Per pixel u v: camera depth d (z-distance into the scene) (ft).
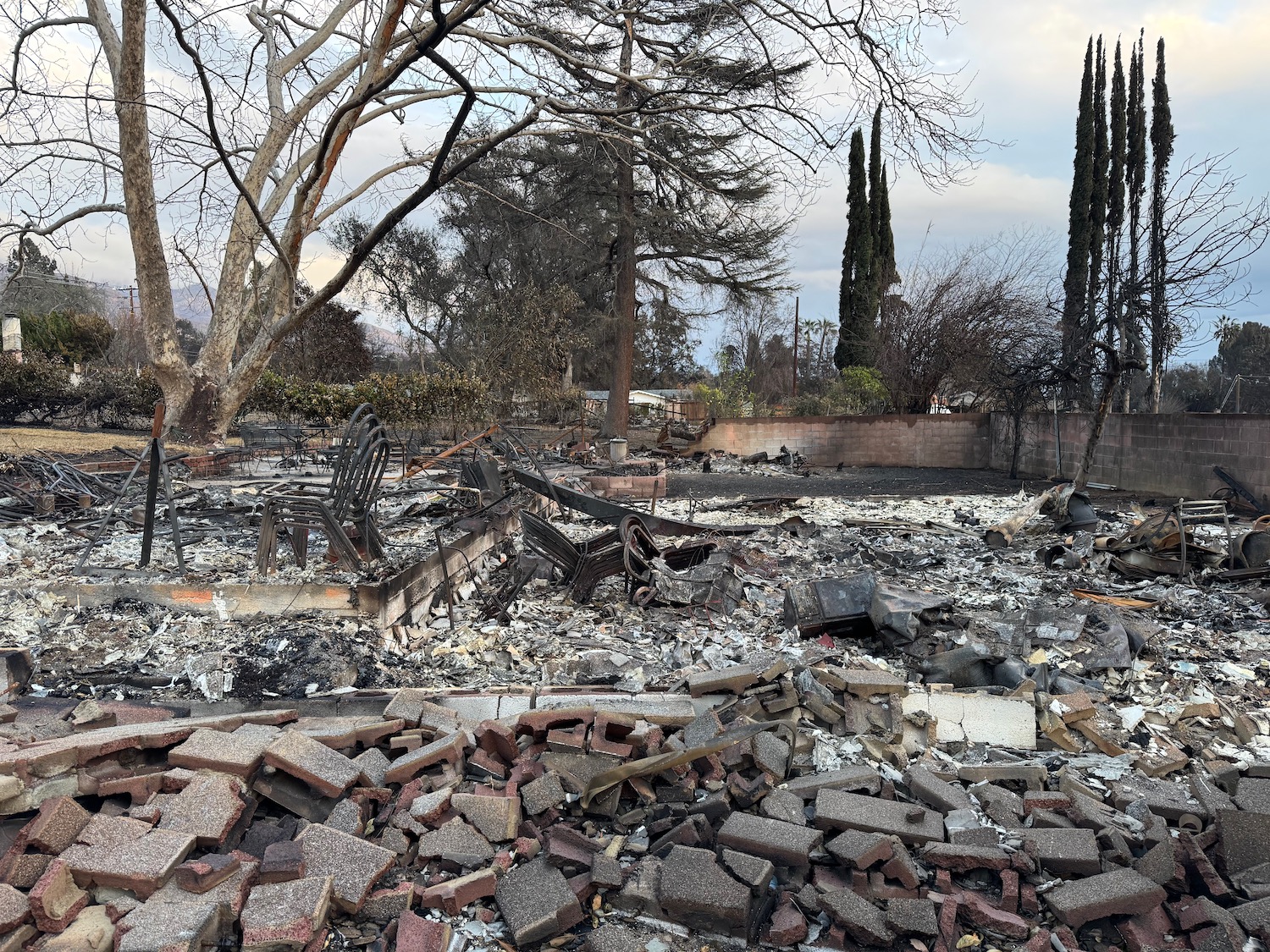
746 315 140.36
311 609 17.99
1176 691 15.35
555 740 11.48
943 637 16.25
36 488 30.60
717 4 39.34
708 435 82.23
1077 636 16.89
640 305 122.93
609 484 48.03
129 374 76.18
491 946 8.98
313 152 48.34
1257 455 43.55
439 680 15.76
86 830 9.20
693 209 79.30
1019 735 13.07
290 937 8.23
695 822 10.38
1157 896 9.23
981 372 76.95
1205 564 24.73
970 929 9.29
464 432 76.02
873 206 106.52
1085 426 59.98
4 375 69.82
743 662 16.11
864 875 9.59
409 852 10.27
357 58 43.80
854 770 11.53
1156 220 48.24
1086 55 83.05
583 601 21.18
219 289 52.60
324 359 101.04
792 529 31.83
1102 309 57.11
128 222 46.14
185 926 8.11
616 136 44.57
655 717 12.40
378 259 122.52
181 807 9.68
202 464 43.14
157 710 12.99
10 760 9.52
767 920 9.48
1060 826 10.52
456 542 23.34
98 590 18.45
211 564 21.35
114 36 44.52
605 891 9.74
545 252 115.34
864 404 92.53
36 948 7.89
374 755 11.53
